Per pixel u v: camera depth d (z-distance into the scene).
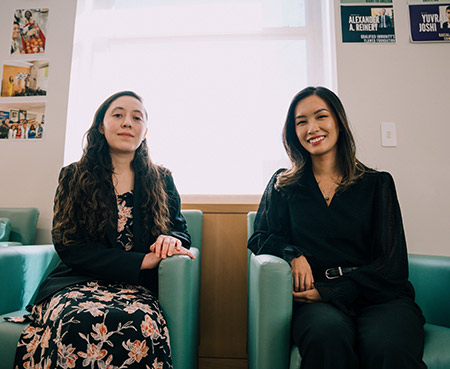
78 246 1.03
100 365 0.77
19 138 1.80
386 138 1.59
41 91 1.82
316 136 1.12
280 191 1.15
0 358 0.88
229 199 1.70
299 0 1.86
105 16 1.90
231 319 1.57
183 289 0.93
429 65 1.64
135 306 0.88
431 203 1.55
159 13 1.91
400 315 0.81
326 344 0.71
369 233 1.04
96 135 1.22
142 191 1.17
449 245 1.52
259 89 1.78
